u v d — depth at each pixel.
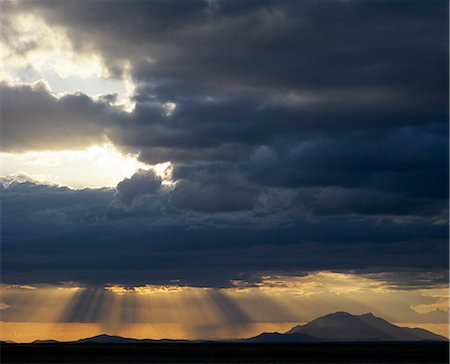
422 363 136.62
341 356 154.38
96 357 147.25
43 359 141.25
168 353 164.62
